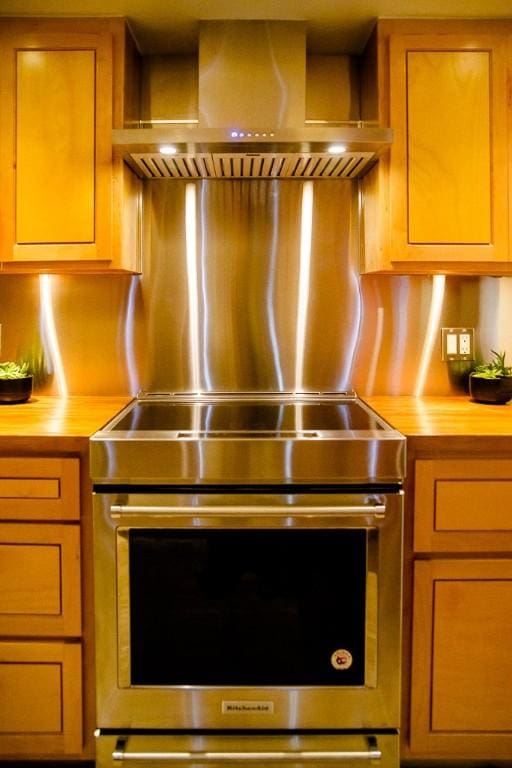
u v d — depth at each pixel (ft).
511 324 6.57
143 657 4.75
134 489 4.64
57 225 5.54
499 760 5.16
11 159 5.52
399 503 4.63
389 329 6.56
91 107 5.48
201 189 6.45
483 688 4.85
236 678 4.79
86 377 6.59
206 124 5.63
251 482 4.58
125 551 4.66
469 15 5.54
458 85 5.53
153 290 6.51
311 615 4.75
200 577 4.72
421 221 5.57
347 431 4.79
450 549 4.77
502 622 4.81
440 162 5.55
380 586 4.68
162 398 6.46
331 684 4.78
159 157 5.55
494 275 6.21
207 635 4.76
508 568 4.78
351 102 6.40
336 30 5.86
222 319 6.54
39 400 6.39
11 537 4.73
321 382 6.57
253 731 4.82
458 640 4.82
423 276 6.53
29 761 5.16
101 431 4.77
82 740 4.85
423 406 6.04
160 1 5.30
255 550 4.71
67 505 4.71
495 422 5.17
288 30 5.64
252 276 6.51
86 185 5.51
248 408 5.97
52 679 4.81
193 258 6.49
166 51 6.29
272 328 6.54
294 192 6.45
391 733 4.80
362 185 6.34
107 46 5.48
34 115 5.50
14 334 6.58
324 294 6.52
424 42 5.52
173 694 4.76
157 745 4.80
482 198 5.57
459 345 6.58
